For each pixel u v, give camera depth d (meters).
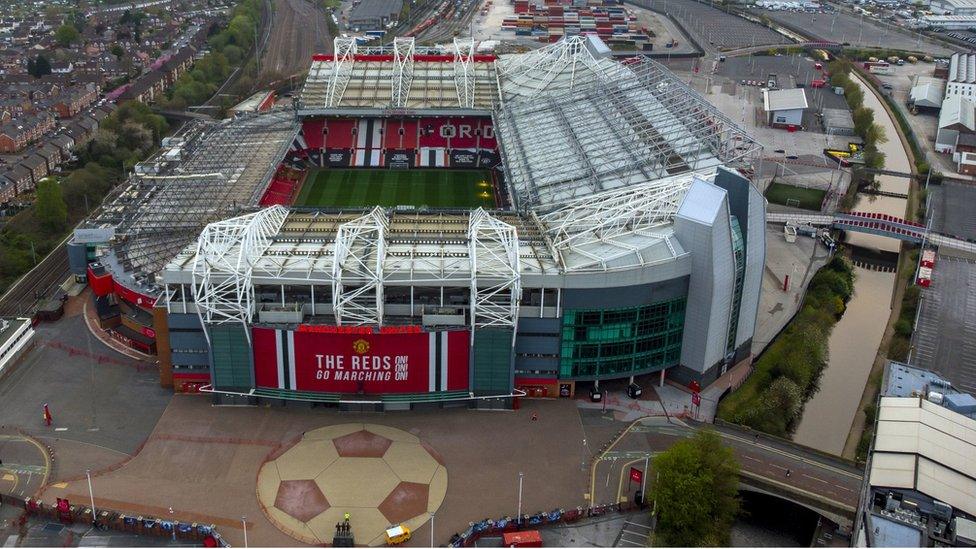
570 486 139.25
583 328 158.00
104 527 127.19
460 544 124.81
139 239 191.50
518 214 193.25
